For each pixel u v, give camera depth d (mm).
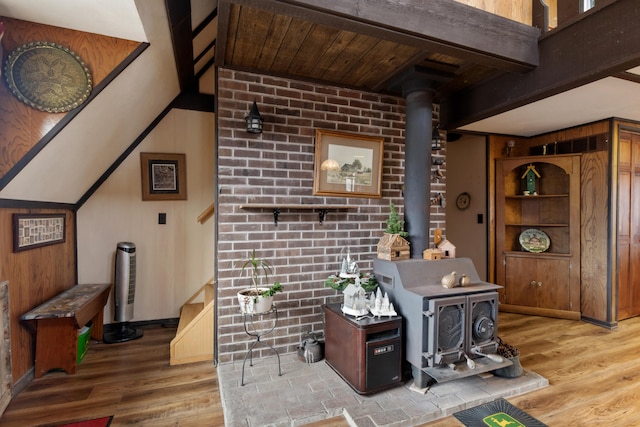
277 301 2547
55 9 1681
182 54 2596
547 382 2189
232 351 2428
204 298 3094
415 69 2373
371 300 2172
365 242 2818
